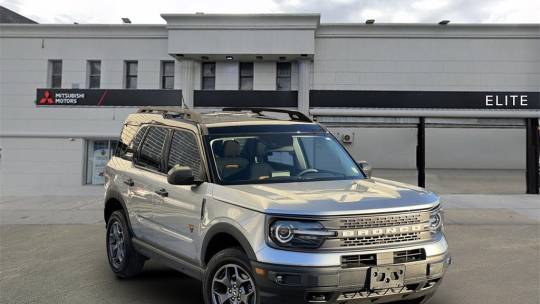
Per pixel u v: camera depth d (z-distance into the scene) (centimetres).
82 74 1984
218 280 406
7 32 1991
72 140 1970
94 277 610
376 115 1789
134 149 601
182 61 1928
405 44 1873
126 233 580
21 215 1237
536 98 1839
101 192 1858
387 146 2167
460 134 2208
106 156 2003
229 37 1816
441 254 387
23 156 1978
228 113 579
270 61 1927
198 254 434
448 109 1850
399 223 374
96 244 845
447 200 1478
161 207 499
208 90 1930
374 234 362
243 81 1959
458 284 577
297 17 1794
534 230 970
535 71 1855
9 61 1998
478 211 1234
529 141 1725
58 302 506
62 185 1964
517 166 2200
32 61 1995
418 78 1870
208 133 470
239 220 382
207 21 1819
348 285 347
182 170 429
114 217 611
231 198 400
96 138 1983
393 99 1858
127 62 1994
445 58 1869
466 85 1861
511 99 1844
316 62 1888
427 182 2133
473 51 1864
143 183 543
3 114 1991
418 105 1856
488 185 2034
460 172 2198
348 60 1880
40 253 766
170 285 572
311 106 1880
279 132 501
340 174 485
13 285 574
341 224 355
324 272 343
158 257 510
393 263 362
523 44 1858
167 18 1820
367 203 372
